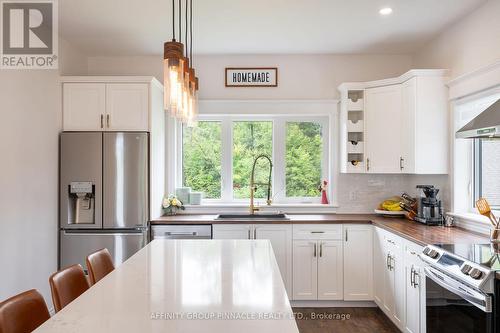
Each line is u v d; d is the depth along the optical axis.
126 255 3.51
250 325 1.22
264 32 3.53
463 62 3.18
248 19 3.21
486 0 2.84
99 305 1.40
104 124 3.59
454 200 3.27
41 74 3.24
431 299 2.33
